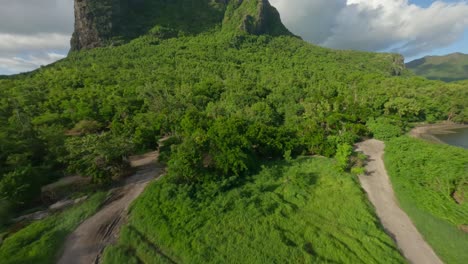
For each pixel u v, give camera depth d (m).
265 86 99.25
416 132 74.00
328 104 76.06
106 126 61.78
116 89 79.12
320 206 32.62
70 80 86.62
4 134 39.81
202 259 22.55
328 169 43.16
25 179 31.06
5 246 23.98
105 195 34.34
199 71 111.38
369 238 26.00
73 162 35.94
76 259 23.53
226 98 82.62
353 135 58.59
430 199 32.84
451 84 103.50
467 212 29.97
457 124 83.88
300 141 51.22
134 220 28.36
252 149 45.91
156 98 70.19
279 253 23.48
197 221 27.52
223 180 36.06
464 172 37.50
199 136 39.72
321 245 25.19
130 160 47.03
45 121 54.78
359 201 33.22
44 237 25.41
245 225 27.39
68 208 31.66
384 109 80.81
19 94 71.19
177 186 33.81
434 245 26.34
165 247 24.50
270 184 38.00
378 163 47.38
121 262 22.70
